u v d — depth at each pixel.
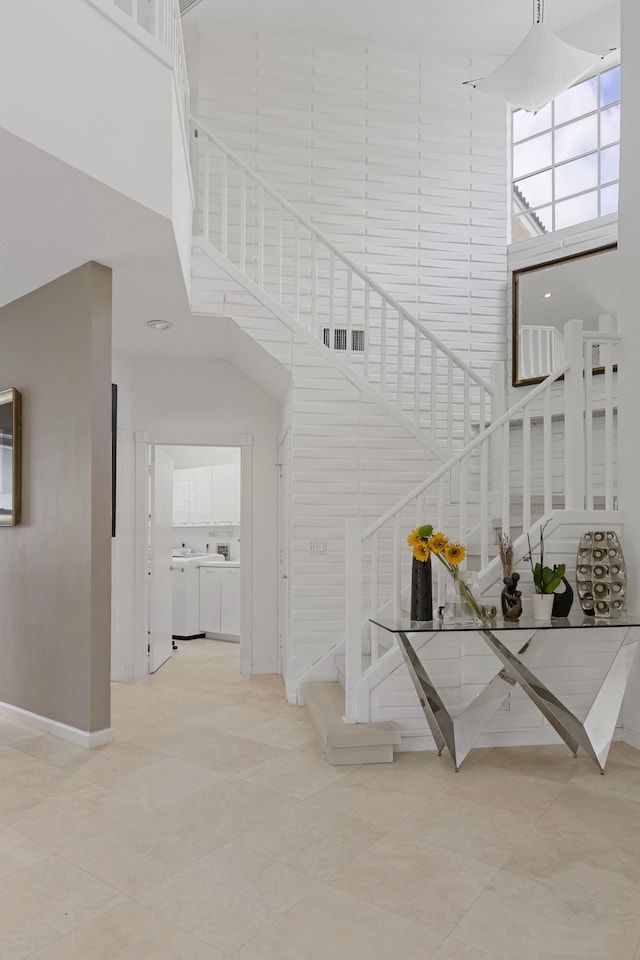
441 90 6.52
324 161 6.25
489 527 4.64
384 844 2.68
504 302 6.50
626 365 4.07
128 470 5.80
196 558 7.89
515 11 5.98
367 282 5.04
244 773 3.46
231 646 7.17
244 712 4.61
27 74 2.71
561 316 6.12
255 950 2.01
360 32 6.26
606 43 5.98
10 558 4.49
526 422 4.06
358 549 3.84
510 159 6.71
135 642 5.70
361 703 3.79
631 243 4.06
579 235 6.11
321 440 4.91
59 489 4.07
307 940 2.05
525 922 2.15
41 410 4.24
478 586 3.86
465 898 2.29
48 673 4.12
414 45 6.45
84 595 3.87
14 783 3.32
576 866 2.51
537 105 5.55
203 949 2.01
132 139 3.19
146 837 2.74
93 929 2.12
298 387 4.89
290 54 6.24
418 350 5.05
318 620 4.87
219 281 4.80
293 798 3.14
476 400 6.30
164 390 5.94
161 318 4.84
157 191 3.33
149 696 5.06
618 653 3.64
